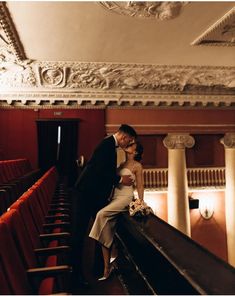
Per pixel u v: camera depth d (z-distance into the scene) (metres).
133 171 1.52
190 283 0.67
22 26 2.12
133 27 2.19
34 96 3.53
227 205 4.33
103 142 1.50
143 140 4.20
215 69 3.22
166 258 0.84
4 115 3.62
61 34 2.28
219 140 4.43
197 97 3.91
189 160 4.37
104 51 2.67
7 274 0.72
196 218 4.40
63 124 3.77
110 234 1.47
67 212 1.71
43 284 0.95
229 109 4.22
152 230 1.13
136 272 1.24
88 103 3.79
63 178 3.40
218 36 2.37
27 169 3.27
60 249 1.07
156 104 3.91
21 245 0.91
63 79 3.34
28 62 2.89
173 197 4.06
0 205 1.44
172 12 1.93
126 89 3.66
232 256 4.24
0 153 3.46
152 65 3.07
